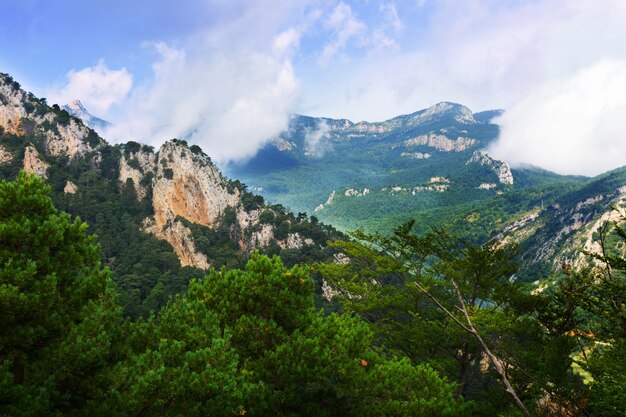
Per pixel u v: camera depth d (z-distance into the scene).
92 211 140.00
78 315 14.05
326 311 89.06
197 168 159.00
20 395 10.74
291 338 16.91
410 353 31.50
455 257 22.86
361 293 33.38
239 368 16.36
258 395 13.90
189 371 13.43
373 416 15.06
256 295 17.97
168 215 147.75
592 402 17.03
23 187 14.10
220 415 12.83
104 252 124.31
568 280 21.81
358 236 28.44
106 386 13.02
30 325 12.66
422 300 31.69
